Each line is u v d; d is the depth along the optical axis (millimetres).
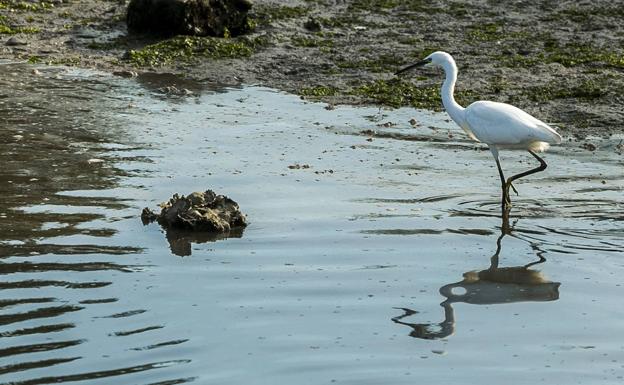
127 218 13758
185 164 15977
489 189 15242
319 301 11305
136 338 10320
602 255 12750
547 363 9961
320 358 9961
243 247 12852
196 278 11883
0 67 20953
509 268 12328
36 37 22766
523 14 24234
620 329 10727
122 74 20766
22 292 11344
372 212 14125
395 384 9477
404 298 11438
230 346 10195
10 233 13086
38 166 15688
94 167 15750
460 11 24469
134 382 9430
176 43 22172
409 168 16078
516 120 14445
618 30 23109
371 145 17109
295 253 12688
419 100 19516
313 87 20141
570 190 15195
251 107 19031
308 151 16734
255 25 23266
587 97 19203
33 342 10164
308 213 14055
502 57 21406
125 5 24922
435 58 15672
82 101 19094
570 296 11555
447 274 12141
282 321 10789
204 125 17953
